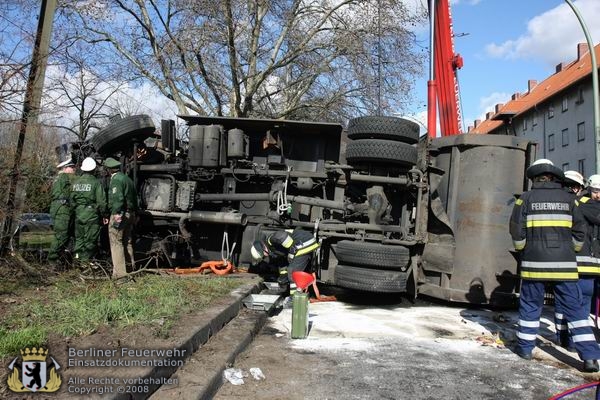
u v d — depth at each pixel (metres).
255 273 8.75
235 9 15.90
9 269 6.40
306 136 9.00
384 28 17.23
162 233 9.13
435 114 10.22
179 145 9.16
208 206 9.20
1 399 3.03
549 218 5.20
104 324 4.61
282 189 8.44
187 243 9.02
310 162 8.97
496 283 7.50
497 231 7.55
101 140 8.29
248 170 8.64
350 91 19.02
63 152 8.95
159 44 17.31
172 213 8.63
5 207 6.16
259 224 8.67
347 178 8.16
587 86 39.31
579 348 4.97
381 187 8.02
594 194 5.87
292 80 20.11
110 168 7.81
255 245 7.85
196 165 8.56
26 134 6.30
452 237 7.79
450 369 4.89
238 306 6.37
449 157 8.05
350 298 8.48
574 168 41.22
